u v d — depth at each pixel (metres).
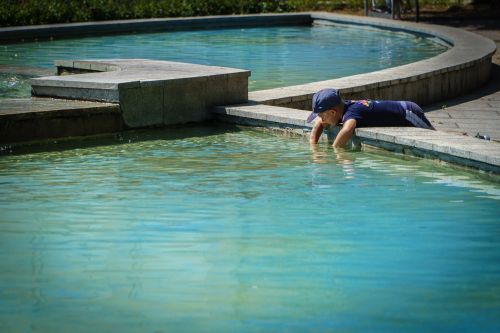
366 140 7.95
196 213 5.83
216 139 8.63
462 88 11.99
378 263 4.80
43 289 4.43
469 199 6.18
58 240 5.24
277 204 6.06
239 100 9.81
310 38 18.97
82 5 20.94
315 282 4.52
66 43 17.81
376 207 5.97
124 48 16.94
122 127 9.00
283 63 14.61
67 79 9.37
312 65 14.36
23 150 8.10
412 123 8.17
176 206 6.01
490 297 4.30
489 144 7.25
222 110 9.44
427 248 5.07
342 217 5.72
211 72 9.80
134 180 6.81
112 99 8.97
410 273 4.66
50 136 8.47
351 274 4.63
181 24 20.36
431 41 18.09
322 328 3.95
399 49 16.86
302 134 8.59
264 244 5.14
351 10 23.94
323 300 4.27
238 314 4.11
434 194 6.34
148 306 4.20
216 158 7.68
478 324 3.98
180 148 8.16
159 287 4.45
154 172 7.11
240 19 21.30
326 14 21.78
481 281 4.53
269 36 19.42
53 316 4.09
